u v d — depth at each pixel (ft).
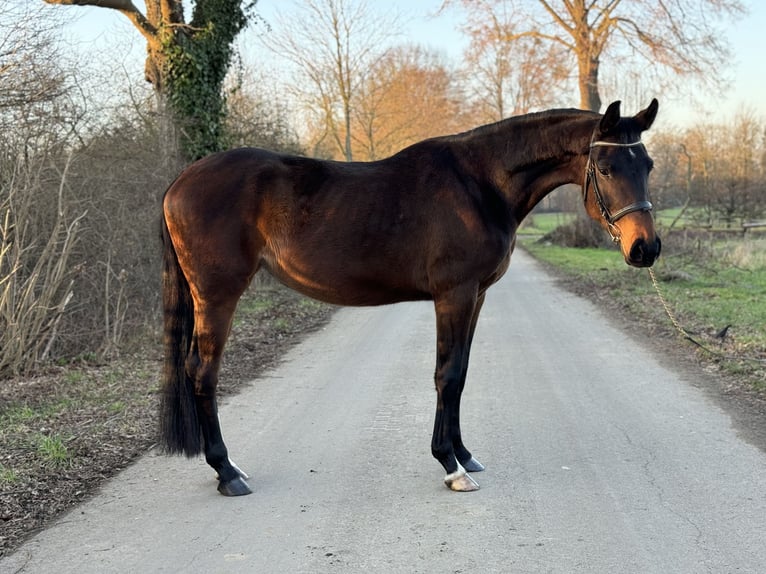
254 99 47.44
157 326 29.45
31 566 10.18
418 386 20.95
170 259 13.64
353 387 21.08
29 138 22.74
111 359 24.99
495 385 20.81
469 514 11.84
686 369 22.34
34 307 22.11
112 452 15.24
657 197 63.57
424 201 13.12
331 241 13.15
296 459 14.84
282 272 13.53
